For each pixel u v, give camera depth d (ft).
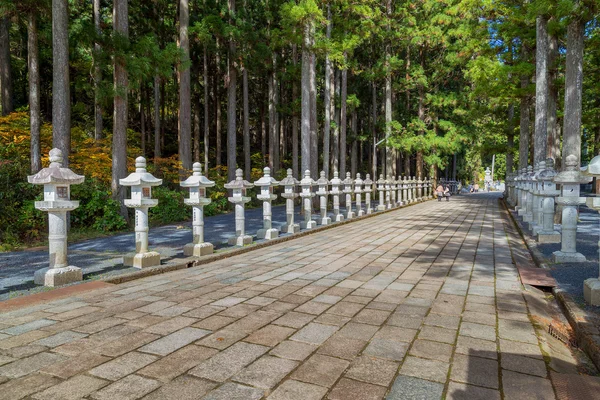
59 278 16.24
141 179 19.16
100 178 45.75
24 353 9.55
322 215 39.19
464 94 82.79
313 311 12.89
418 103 95.45
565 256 20.12
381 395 7.61
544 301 14.55
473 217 49.57
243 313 12.69
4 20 54.19
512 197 66.69
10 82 55.52
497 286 16.10
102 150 51.52
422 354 9.52
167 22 76.18
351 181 45.68
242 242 26.73
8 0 31.35
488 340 10.39
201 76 94.12
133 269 18.98
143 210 19.86
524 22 47.03
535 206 33.32
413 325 11.53
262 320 12.00
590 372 9.29
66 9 32.40
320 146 120.78
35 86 34.68
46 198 16.33
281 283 16.83
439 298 14.37
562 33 43.14
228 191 67.26
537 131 43.96
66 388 7.86
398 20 76.43
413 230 36.29
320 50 48.32
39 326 11.46
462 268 19.70
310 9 44.52
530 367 8.86
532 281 16.62
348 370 8.68
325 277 17.95
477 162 195.00
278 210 66.74
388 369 8.73
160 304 13.73
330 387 7.93
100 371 8.61
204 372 8.57
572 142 33.19
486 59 49.85
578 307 12.83
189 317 12.30
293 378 8.30
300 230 35.65
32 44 34.22
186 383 8.07
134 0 65.67
